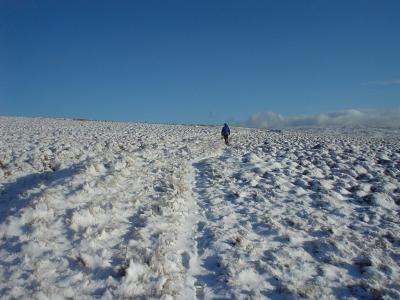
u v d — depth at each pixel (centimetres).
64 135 2933
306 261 920
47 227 960
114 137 2959
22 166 1652
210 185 1594
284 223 1166
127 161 1695
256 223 1159
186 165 1956
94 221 1022
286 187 1581
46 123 4731
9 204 1141
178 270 838
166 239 962
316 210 1315
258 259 915
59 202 1102
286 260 915
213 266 880
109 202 1144
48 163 1720
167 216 1138
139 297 711
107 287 739
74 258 834
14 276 757
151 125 5666
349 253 961
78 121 5847
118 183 1386
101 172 1506
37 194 1163
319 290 782
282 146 2962
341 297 765
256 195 1448
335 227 1150
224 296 756
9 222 963
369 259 916
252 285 798
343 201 1450
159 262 829
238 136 4297
